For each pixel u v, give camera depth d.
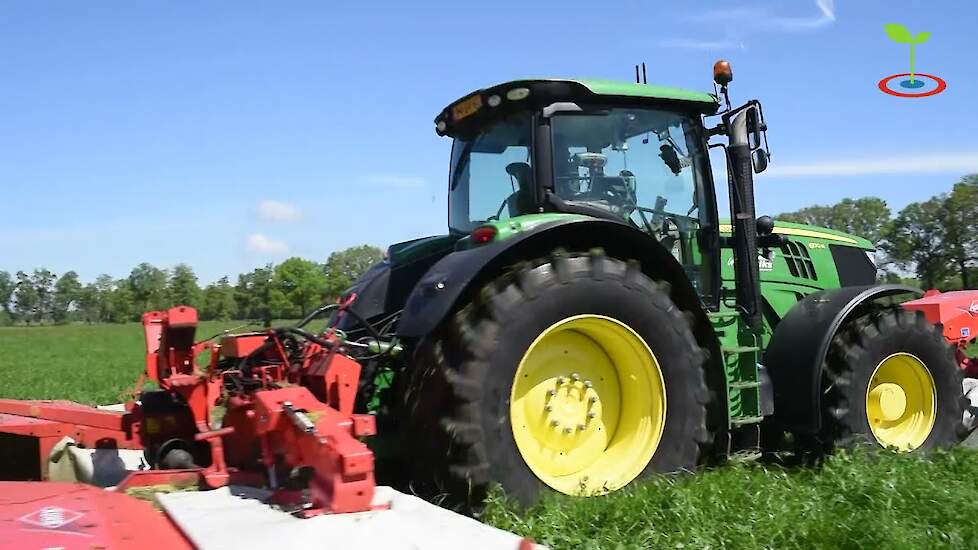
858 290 5.42
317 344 4.12
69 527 2.41
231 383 4.29
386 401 4.43
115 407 6.91
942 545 3.41
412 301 4.01
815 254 6.52
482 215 5.23
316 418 3.16
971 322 7.02
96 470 4.35
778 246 5.89
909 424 5.70
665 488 3.96
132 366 19.16
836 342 5.36
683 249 5.17
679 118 5.23
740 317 5.25
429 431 3.88
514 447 3.90
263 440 3.43
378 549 2.49
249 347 4.15
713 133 5.44
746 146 5.30
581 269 4.13
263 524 2.70
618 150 4.94
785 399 5.25
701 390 4.49
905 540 3.39
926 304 6.98
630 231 4.37
